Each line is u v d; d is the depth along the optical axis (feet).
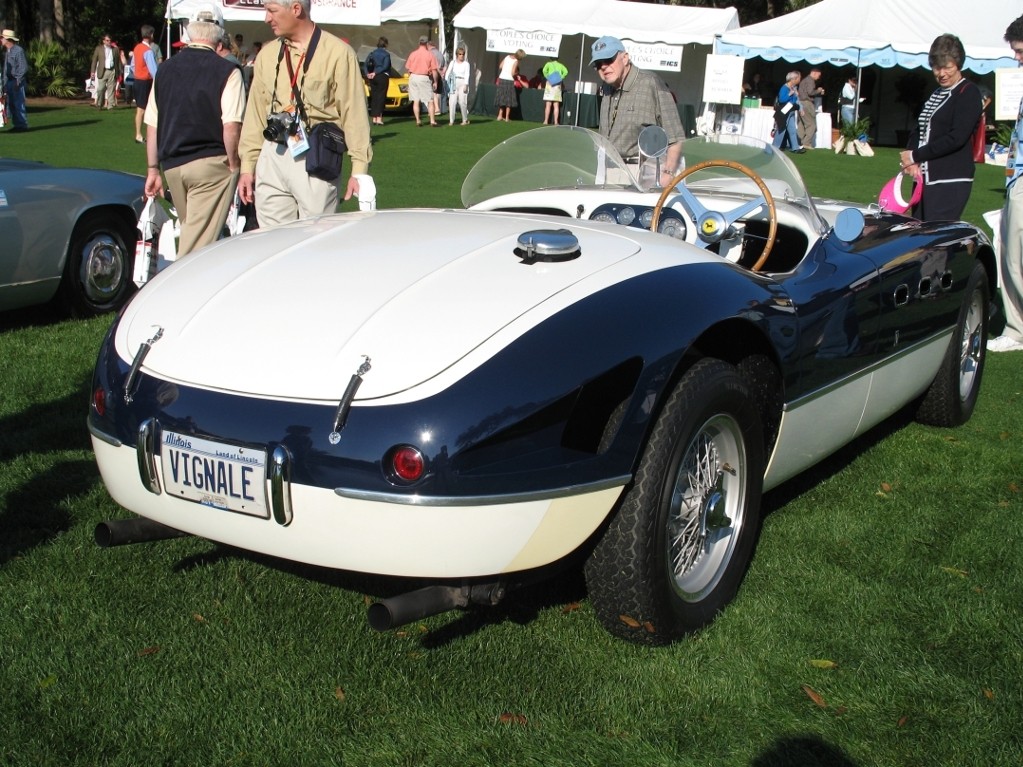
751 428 9.37
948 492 12.85
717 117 74.79
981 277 14.94
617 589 8.47
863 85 86.17
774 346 9.59
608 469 7.98
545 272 8.77
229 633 8.99
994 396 17.26
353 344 7.95
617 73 18.17
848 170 58.75
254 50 78.64
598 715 7.98
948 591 10.11
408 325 8.06
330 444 7.46
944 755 7.60
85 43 109.40
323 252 9.64
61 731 7.55
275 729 7.69
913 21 70.28
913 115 85.35
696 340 9.25
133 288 20.92
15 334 18.60
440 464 7.33
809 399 10.52
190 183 18.37
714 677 8.47
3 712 7.77
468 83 79.77
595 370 7.91
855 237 11.69
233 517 7.92
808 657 8.84
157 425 8.16
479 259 9.12
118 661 8.49
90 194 19.62
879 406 12.56
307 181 16.47
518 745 7.59
